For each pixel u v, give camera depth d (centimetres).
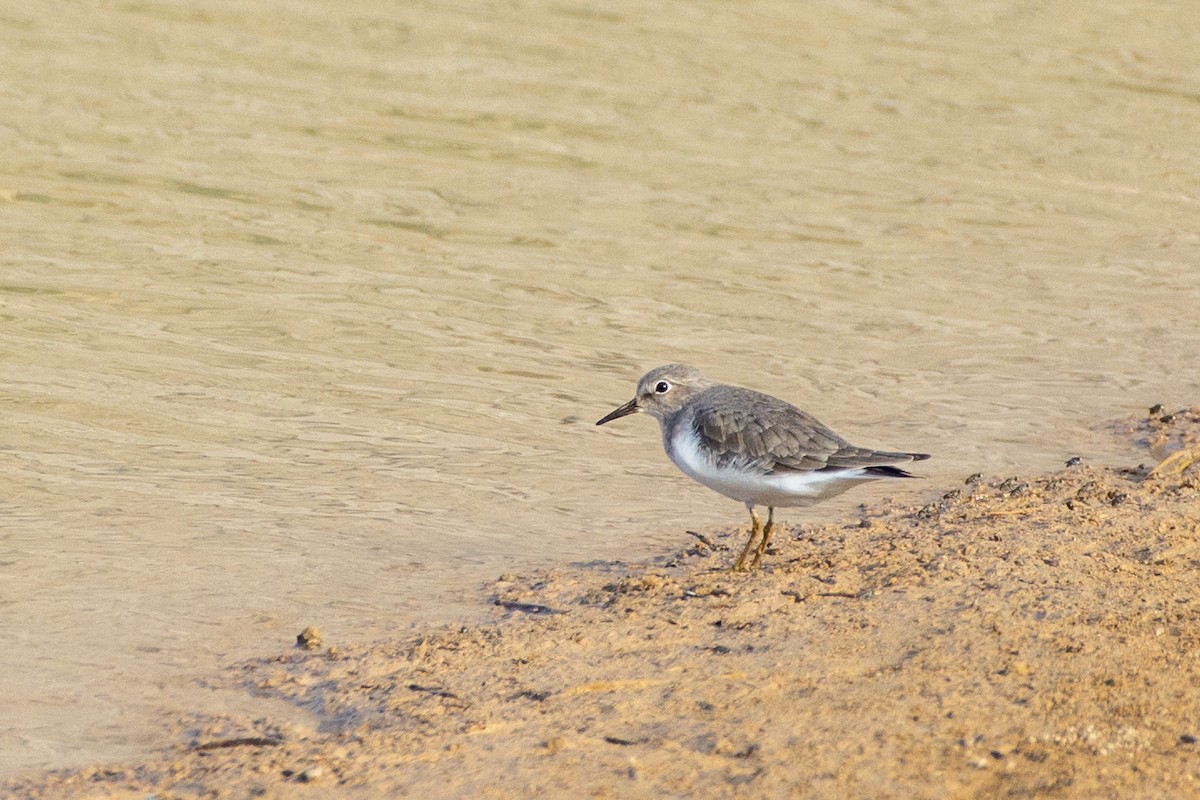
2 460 1327
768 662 918
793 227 2175
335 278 1883
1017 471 1357
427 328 1741
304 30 2972
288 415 1480
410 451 1406
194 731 852
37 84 2553
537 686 897
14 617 1013
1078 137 2675
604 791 764
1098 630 946
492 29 3073
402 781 780
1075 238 2191
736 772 780
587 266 1980
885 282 1977
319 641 984
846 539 1174
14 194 2089
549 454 1417
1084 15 3475
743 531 1227
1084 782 762
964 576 1048
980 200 2338
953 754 793
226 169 2255
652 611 1016
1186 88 2981
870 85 2902
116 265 1875
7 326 1662
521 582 1102
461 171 2323
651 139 2523
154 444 1388
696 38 3111
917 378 1636
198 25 2942
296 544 1177
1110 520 1172
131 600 1052
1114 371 1673
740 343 1734
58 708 882
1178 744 802
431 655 952
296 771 797
